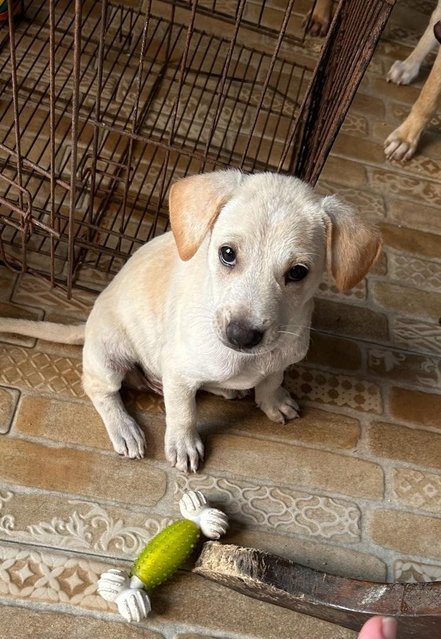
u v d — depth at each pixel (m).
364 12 0.95
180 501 0.92
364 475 0.99
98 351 0.92
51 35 0.82
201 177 0.79
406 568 0.93
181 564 0.87
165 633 0.86
